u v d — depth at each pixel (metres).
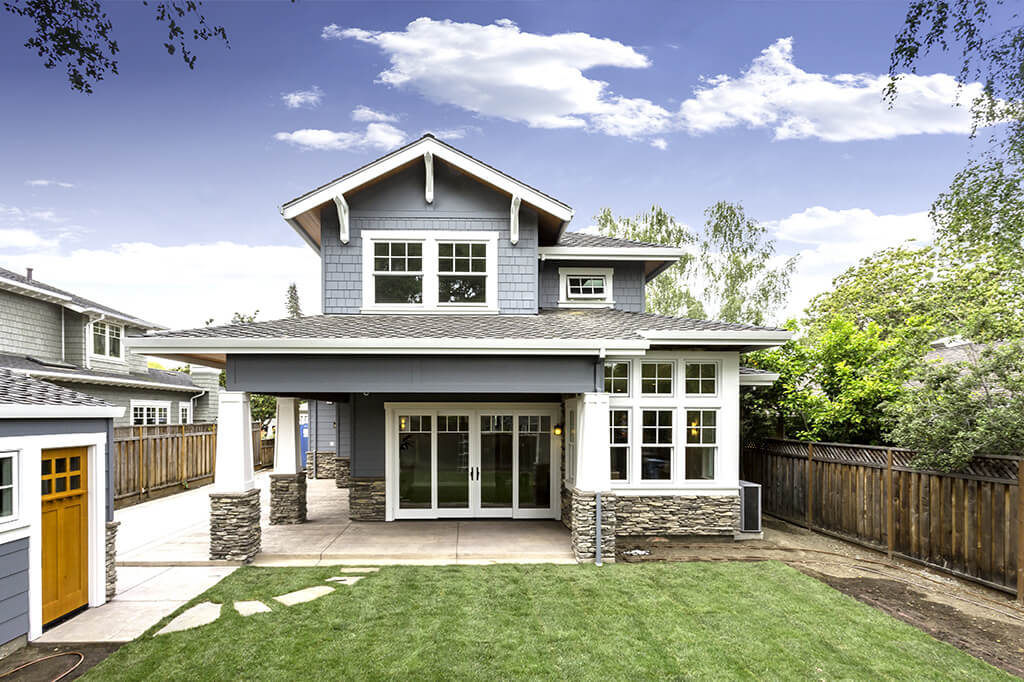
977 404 7.71
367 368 8.74
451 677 5.11
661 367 10.65
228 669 5.20
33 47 4.99
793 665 5.36
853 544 9.88
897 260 22.67
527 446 11.85
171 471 16.39
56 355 17.95
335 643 5.77
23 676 5.11
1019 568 6.95
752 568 8.46
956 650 5.70
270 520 11.34
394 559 8.93
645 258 12.62
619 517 10.36
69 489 6.50
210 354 8.93
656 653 5.59
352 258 11.28
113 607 6.77
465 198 11.48
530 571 8.27
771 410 12.95
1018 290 9.16
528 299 11.55
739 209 21.41
